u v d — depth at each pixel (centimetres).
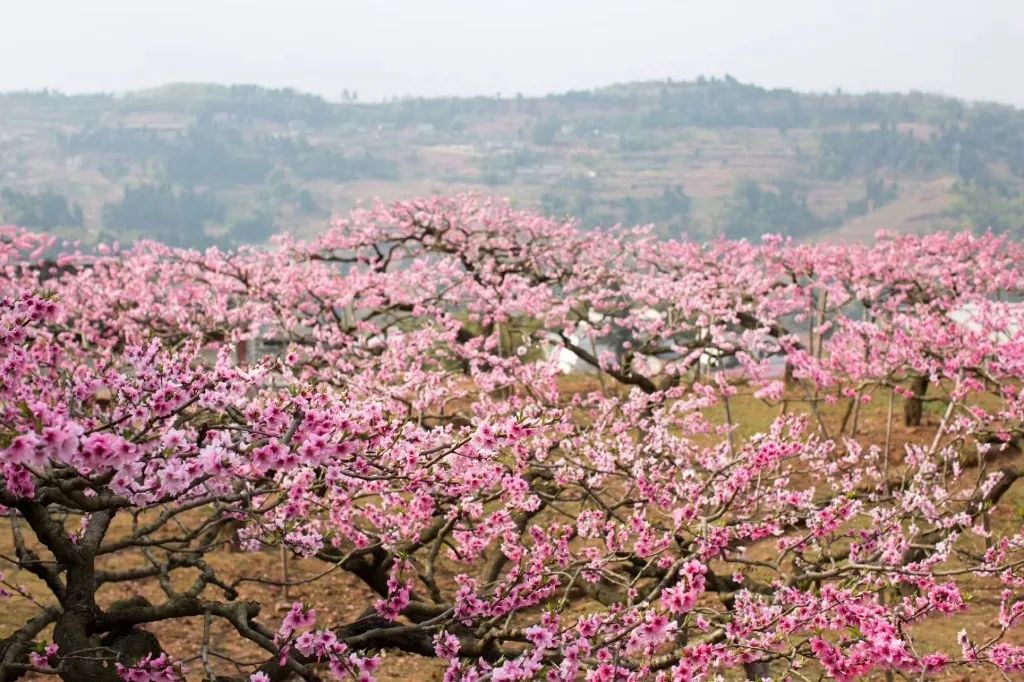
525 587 892
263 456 643
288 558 1677
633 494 1242
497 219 3062
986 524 1464
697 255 3172
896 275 2608
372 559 1109
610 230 3269
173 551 923
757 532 984
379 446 781
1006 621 891
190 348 752
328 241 2881
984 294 2670
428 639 909
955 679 1182
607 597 1114
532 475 1222
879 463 1733
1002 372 1741
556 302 2589
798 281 2831
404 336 1856
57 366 815
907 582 1040
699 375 2502
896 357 1869
